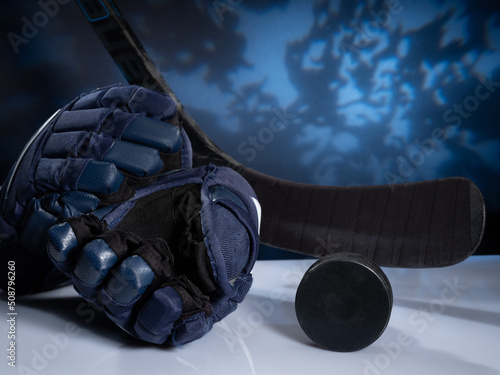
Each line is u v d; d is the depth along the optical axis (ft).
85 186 1.16
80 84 2.13
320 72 2.25
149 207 1.21
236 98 2.24
